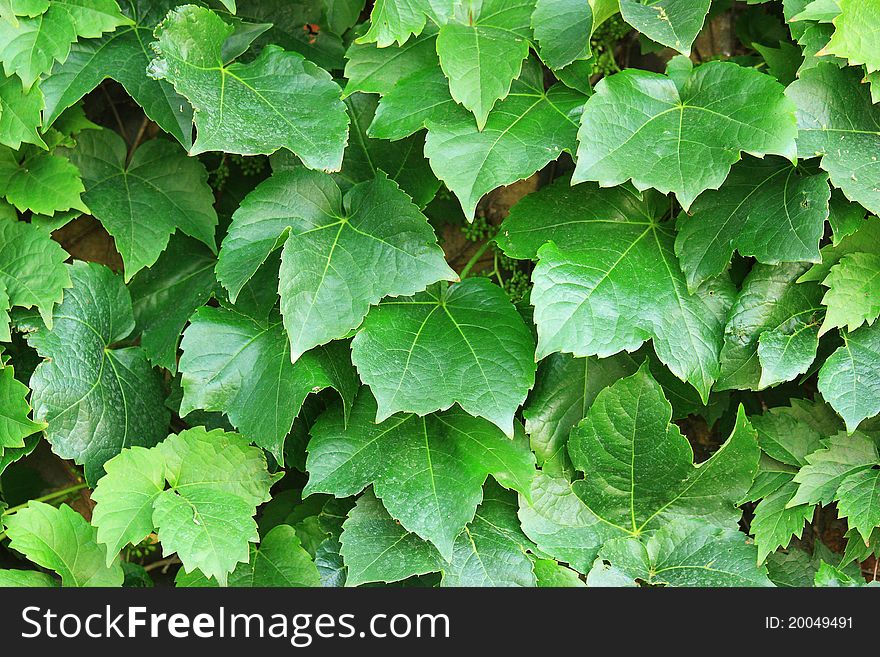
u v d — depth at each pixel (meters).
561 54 0.91
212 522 0.90
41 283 0.94
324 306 0.90
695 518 0.95
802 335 0.92
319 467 0.93
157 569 1.09
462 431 0.94
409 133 0.92
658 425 0.93
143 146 1.00
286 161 0.98
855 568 0.99
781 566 1.00
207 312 0.95
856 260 0.91
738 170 0.92
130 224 0.98
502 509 0.96
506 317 0.93
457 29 0.92
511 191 1.07
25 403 0.92
